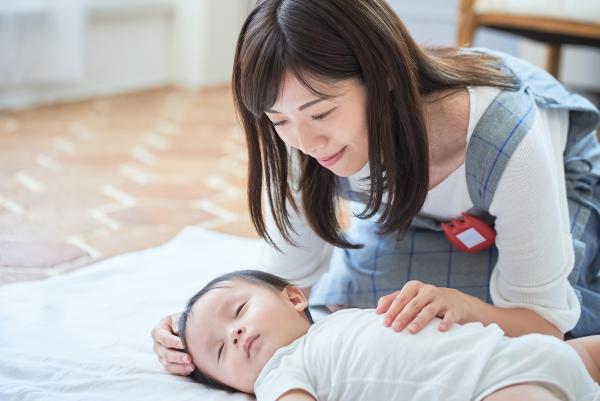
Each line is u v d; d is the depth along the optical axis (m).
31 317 1.43
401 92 1.03
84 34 3.53
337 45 0.97
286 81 0.98
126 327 1.41
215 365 1.16
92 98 3.77
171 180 2.54
